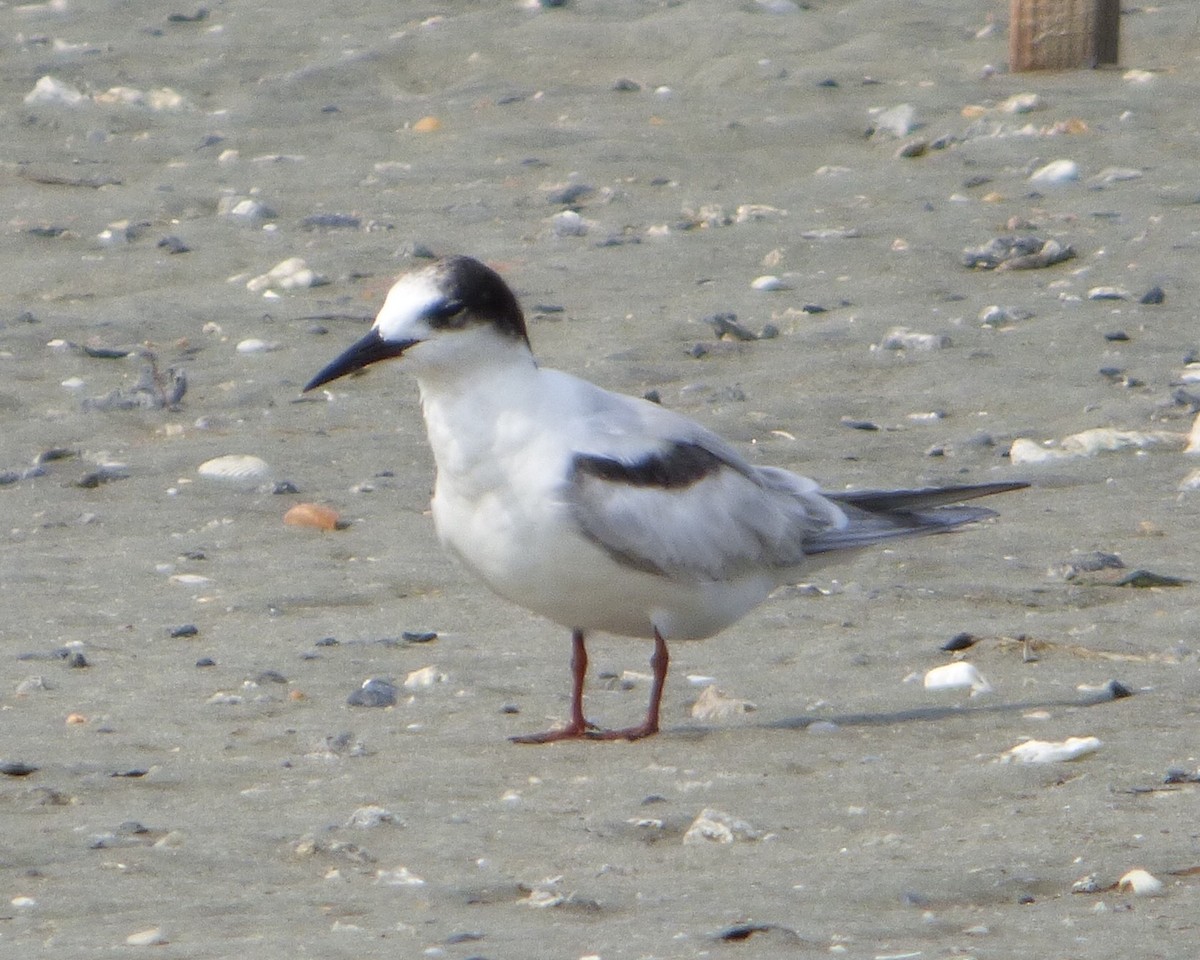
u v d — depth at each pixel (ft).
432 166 68.49
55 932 20.84
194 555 38.22
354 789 26.20
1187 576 35.58
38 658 32.50
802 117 72.02
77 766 27.17
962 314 52.60
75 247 60.85
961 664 30.91
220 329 53.52
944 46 82.38
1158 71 77.36
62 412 47.55
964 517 31.91
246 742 28.53
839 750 27.61
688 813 24.85
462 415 28.19
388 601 35.94
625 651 33.42
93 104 76.64
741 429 45.09
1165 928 20.21
